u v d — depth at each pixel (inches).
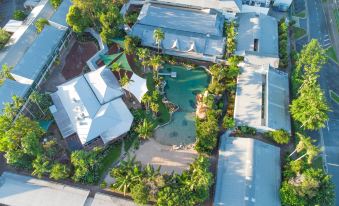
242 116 4443.9
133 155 4205.2
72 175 3949.3
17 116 4281.5
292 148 4335.6
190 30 5374.0
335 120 4687.5
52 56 4987.7
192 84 4987.7
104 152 4183.1
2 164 4119.1
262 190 3759.8
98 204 3686.0
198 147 4148.6
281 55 5290.4
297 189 3636.8
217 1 5595.5
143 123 4318.4
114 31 5108.3
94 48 5383.9
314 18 6072.8
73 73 5036.9
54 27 5162.4
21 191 3742.6
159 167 3811.5
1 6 6058.1
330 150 4375.0
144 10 5620.1
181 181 3678.6
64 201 3673.7
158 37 4813.0
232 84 4842.5
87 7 5039.4
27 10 5984.3
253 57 5022.1
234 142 4168.3
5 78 4574.3
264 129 4343.0
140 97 4579.2
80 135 4153.5
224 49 5226.4
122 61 4891.7
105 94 4498.0
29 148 3713.1
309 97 4185.5
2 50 5157.5
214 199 3759.8
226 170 3944.4
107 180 3986.2
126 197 3828.7
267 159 4042.8
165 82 4960.6
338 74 5236.2
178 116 4623.5
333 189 3836.1
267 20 5639.8
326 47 5600.4
